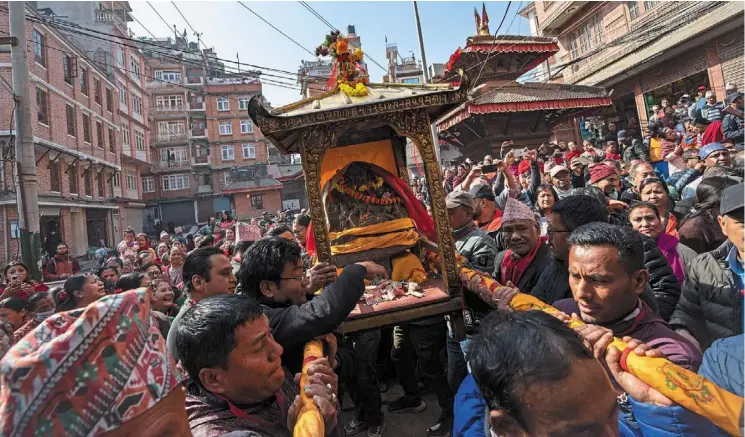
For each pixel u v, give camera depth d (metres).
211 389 1.40
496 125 12.47
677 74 12.84
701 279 2.01
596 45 16.06
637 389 1.18
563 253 2.21
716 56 11.59
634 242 1.51
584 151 9.98
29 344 0.82
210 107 38.09
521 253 2.68
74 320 0.89
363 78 2.53
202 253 2.45
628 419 1.33
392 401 3.44
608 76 14.60
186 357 1.40
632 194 4.36
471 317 2.49
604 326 1.55
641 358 1.18
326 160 2.75
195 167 37.47
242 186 35.38
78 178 20.88
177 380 0.97
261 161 38.88
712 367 1.26
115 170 24.97
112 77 25.77
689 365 1.36
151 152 36.91
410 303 2.16
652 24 12.96
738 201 1.81
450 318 2.33
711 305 1.95
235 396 1.41
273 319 1.83
